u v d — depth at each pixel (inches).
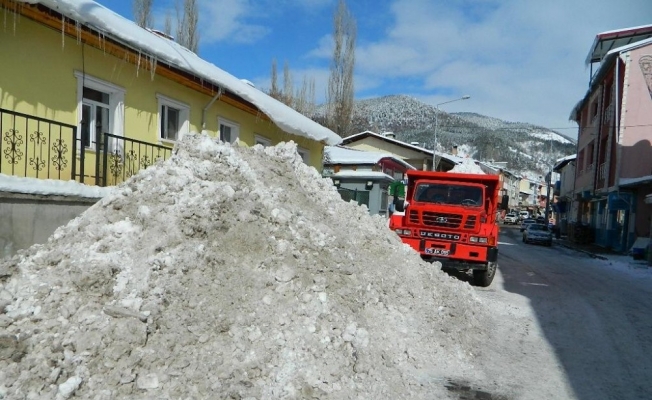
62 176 270.1
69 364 123.2
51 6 232.1
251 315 155.3
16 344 123.6
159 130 358.9
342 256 205.3
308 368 144.5
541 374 191.5
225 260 170.6
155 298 146.3
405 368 177.2
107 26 270.4
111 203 187.2
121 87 319.6
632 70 824.9
